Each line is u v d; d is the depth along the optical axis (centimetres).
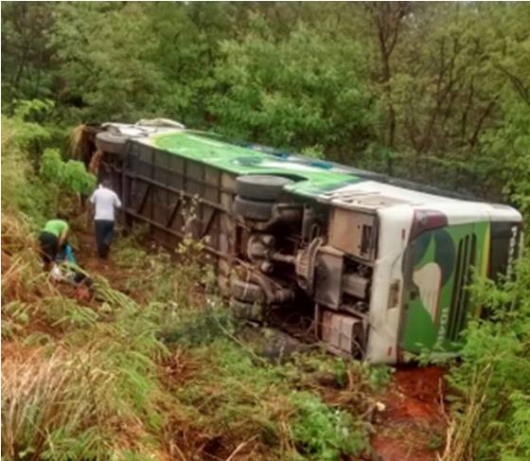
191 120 2020
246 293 1009
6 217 1003
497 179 1753
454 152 1900
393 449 761
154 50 2025
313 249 965
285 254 1032
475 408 705
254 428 705
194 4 2164
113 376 612
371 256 907
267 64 1923
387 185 1084
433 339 934
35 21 1898
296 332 1003
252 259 1034
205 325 912
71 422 558
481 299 828
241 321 986
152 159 1392
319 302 969
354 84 1938
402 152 1905
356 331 924
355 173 1178
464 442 695
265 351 911
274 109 1844
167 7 2097
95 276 1098
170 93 2002
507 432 693
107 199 1334
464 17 1919
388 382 892
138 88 1956
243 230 1098
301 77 1900
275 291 1012
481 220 937
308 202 1006
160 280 1086
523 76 1625
